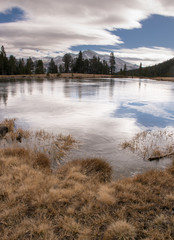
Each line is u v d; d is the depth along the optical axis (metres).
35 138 9.52
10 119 13.24
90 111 16.78
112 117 14.61
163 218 3.41
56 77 96.12
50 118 14.02
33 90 36.09
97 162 6.28
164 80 105.62
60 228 3.25
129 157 7.40
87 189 4.55
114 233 3.06
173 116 15.34
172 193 4.39
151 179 5.10
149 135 10.35
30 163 6.07
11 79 76.19
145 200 4.08
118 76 122.31
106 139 9.55
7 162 5.86
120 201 4.09
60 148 8.14
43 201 3.96
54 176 5.41
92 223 3.35
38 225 3.25
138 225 3.25
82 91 34.81
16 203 3.91
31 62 134.38
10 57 105.06
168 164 6.80
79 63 131.50
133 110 17.56
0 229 3.20
